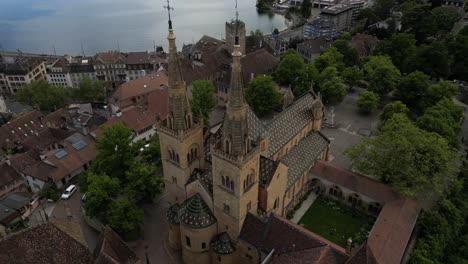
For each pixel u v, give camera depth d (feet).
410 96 426.92
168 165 256.73
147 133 412.16
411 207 273.95
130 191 279.69
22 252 199.93
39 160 360.69
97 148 305.12
